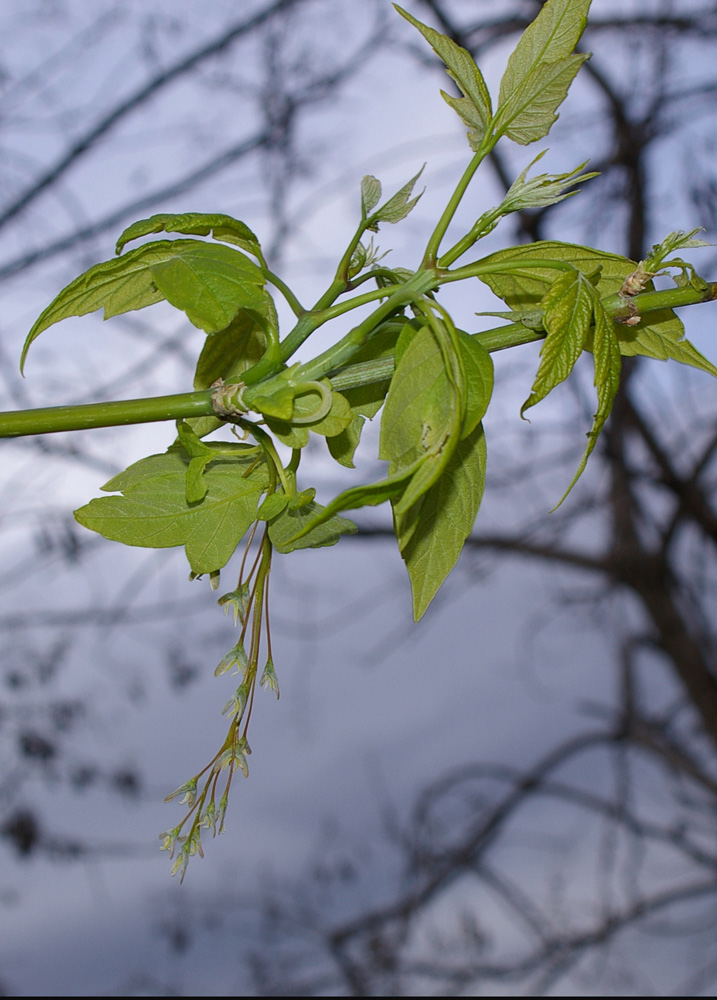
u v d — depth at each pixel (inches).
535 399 14.4
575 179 15.2
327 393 14.9
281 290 15.5
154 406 15.0
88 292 15.6
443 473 15.1
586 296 14.7
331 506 14.0
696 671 82.2
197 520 15.3
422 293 14.9
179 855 14.6
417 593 15.0
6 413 15.0
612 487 83.4
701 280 15.4
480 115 15.4
